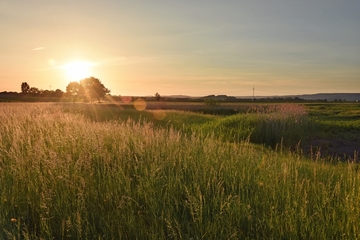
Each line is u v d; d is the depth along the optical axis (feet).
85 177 17.26
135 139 25.21
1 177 17.78
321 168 24.81
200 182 17.56
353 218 13.76
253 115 64.80
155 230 13.20
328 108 197.06
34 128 29.37
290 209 14.82
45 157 18.90
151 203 15.10
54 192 15.64
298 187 17.16
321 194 16.85
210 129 58.85
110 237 12.91
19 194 15.88
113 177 17.81
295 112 66.90
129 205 14.98
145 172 18.08
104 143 23.65
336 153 43.32
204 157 22.24
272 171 19.99
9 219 13.99
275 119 57.36
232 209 14.76
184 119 92.32
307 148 47.39
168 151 22.84
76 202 14.78
